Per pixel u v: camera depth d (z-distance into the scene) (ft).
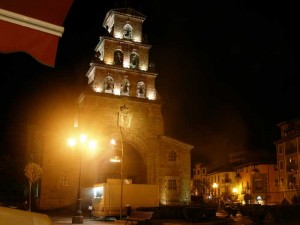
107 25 186.39
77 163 152.05
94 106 158.30
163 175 162.91
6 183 200.95
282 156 212.84
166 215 97.14
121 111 158.10
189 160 168.66
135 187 112.16
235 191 268.21
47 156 149.79
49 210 144.66
